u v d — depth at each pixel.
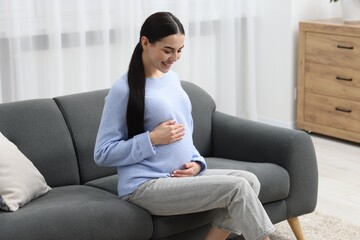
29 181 3.04
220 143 3.89
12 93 4.57
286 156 3.55
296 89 6.07
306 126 5.95
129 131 3.03
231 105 5.84
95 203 2.96
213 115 4.00
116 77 5.10
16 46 4.51
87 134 3.52
